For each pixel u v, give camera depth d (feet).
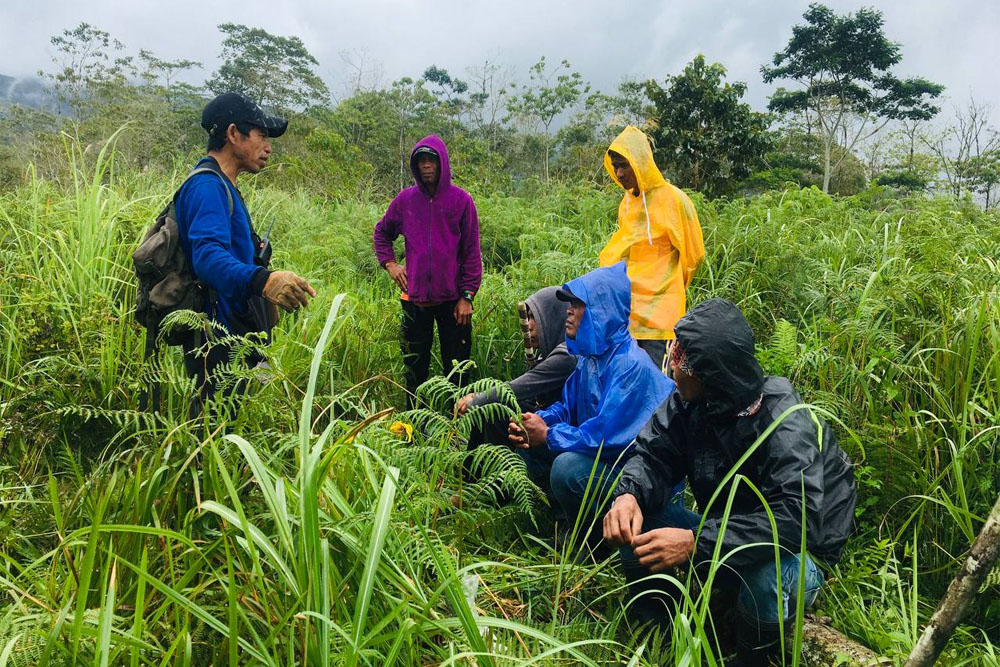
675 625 6.66
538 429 11.04
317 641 6.09
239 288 9.69
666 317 15.24
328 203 40.47
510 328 17.81
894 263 16.14
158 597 6.91
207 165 10.34
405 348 16.80
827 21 205.77
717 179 59.88
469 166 84.64
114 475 7.23
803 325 16.30
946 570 10.24
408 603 6.67
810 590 8.19
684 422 9.09
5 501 7.86
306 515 6.08
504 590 9.14
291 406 8.90
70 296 12.72
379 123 131.44
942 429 11.10
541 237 23.59
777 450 8.24
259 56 229.45
